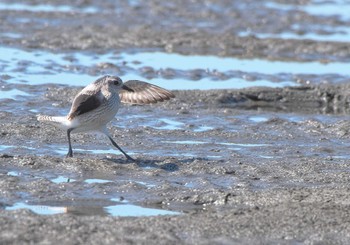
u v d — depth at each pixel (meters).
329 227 11.32
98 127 14.23
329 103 20.53
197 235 10.95
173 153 15.24
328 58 25.36
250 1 34.50
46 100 19.00
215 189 12.84
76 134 16.12
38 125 16.67
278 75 22.73
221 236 10.95
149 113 18.31
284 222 11.45
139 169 13.88
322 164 14.52
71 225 10.98
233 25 29.64
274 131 17.16
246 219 11.54
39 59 23.20
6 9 30.53
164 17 30.58
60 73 21.81
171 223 11.30
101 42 25.77
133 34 27.00
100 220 11.31
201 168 14.01
